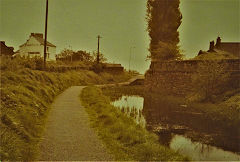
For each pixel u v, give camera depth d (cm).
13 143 871
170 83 3791
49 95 2180
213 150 1275
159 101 3116
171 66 3822
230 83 2703
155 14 4344
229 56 3581
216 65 2869
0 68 2212
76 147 1000
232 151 1242
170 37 4300
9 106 1262
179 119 2006
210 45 4119
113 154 952
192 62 3353
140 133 1254
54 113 1648
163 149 1078
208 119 1980
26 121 1144
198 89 2994
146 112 2292
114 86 5253
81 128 1296
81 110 1809
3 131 903
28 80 2127
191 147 1308
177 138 1475
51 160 855
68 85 3966
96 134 1198
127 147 1055
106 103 2286
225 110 2072
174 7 4256
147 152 996
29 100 1554
